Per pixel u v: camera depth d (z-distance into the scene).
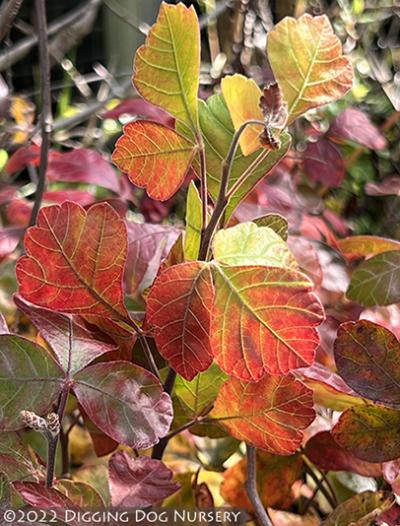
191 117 0.21
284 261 0.20
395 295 0.27
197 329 0.20
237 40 0.56
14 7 0.32
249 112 0.21
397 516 0.21
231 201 0.23
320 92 0.22
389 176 0.58
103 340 0.23
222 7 0.57
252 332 0.19
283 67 0.22
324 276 0.32
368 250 0.34
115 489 0.20
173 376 0.22
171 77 0.21
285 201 0.38
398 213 0.56
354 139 0.45
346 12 0.65
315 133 0.49
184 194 0.47
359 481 0.29
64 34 0.65
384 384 0.21
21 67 0.77
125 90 0.59
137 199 0.43
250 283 0.19
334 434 0.22
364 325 0.21
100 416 0.20
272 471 0.27
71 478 0.26
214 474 0.30
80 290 0.21
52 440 0.18
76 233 0.20
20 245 0.41
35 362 0.20
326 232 0.39
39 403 0.20
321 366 0.24
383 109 0.64
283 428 0.22
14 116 0.53
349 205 0.58
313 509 0.30
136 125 0.20
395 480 0.22
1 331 0.21
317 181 0.47
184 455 0.30
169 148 0.21
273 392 0.21
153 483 0.20
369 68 0.67
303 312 0.19
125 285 0.28
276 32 0.22
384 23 0.75
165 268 0.21
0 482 0.20
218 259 0.19
